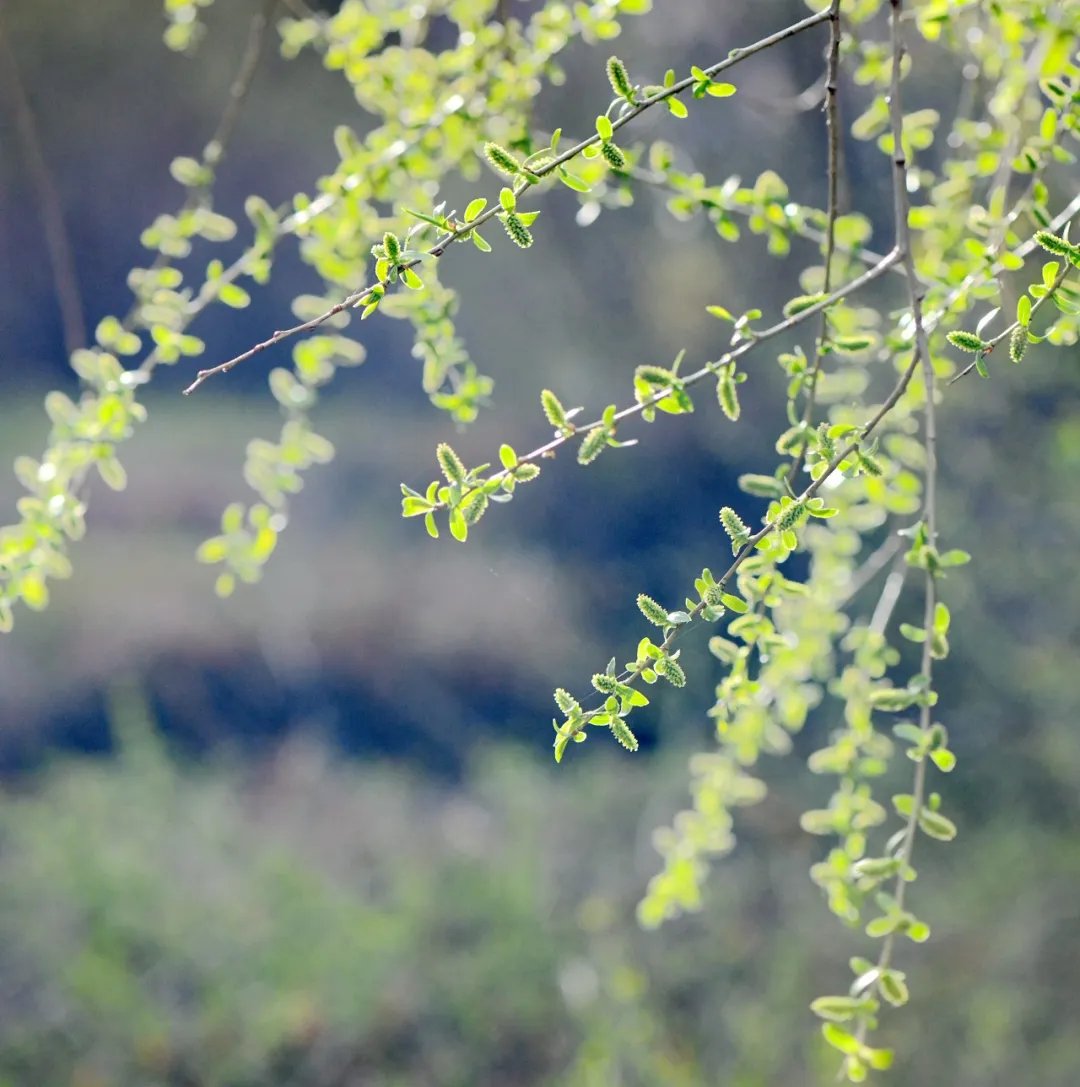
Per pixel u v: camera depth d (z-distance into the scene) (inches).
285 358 323.0
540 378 232.8
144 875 153.2
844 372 65.9
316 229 60.9
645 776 182.7
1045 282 40.3
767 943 138.5
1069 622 131.3
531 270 219.6
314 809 189.5
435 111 61.7
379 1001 134.6
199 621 231.8
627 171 60.2
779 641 49.3
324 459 67.4
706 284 189.9
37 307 357.7
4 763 200.2
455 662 223.6
